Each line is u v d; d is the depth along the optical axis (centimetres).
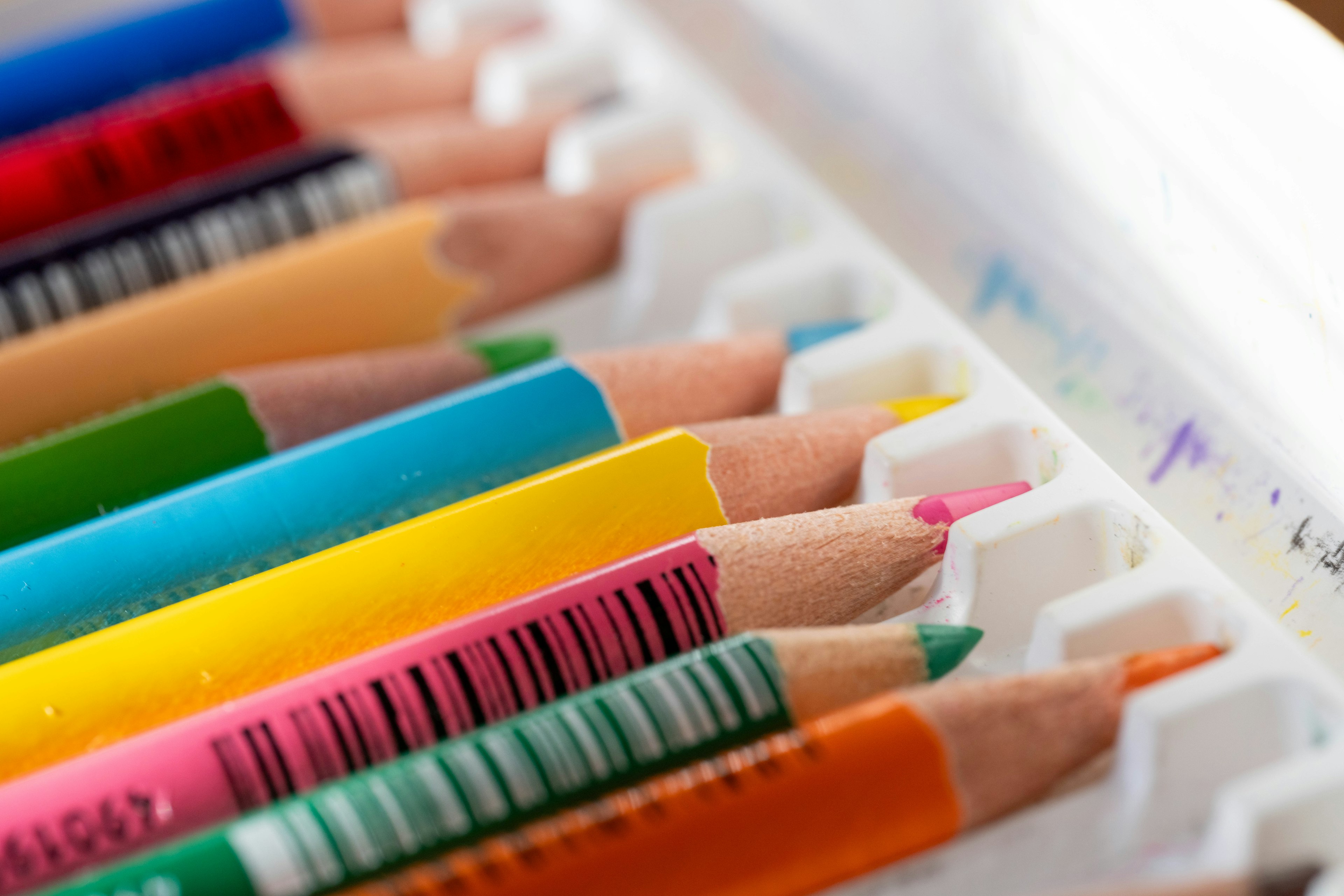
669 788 42
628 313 72
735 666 46
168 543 54
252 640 49
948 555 52
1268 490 55
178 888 40
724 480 54
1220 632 46
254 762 45
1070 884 42
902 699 44
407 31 94
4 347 71
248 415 61
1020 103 64
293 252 71
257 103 83
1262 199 51
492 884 40
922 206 74
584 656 48
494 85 85
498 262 72
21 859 43
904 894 43
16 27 93
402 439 57
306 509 56
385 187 76
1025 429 55
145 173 81
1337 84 46
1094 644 47
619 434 59
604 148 77
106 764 45
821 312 68
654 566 50
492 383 60
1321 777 40
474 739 44
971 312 69
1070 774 44
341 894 41
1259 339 53
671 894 40
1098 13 57
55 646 53
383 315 70
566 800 43
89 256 72
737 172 73
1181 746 43
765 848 41
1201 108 52
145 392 67
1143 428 60
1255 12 49
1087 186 61
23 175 79
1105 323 63
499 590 52
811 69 82
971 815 43
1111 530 51
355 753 46
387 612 51
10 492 58
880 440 56
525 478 58
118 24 89
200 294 69
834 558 50
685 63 79
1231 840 40
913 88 72
